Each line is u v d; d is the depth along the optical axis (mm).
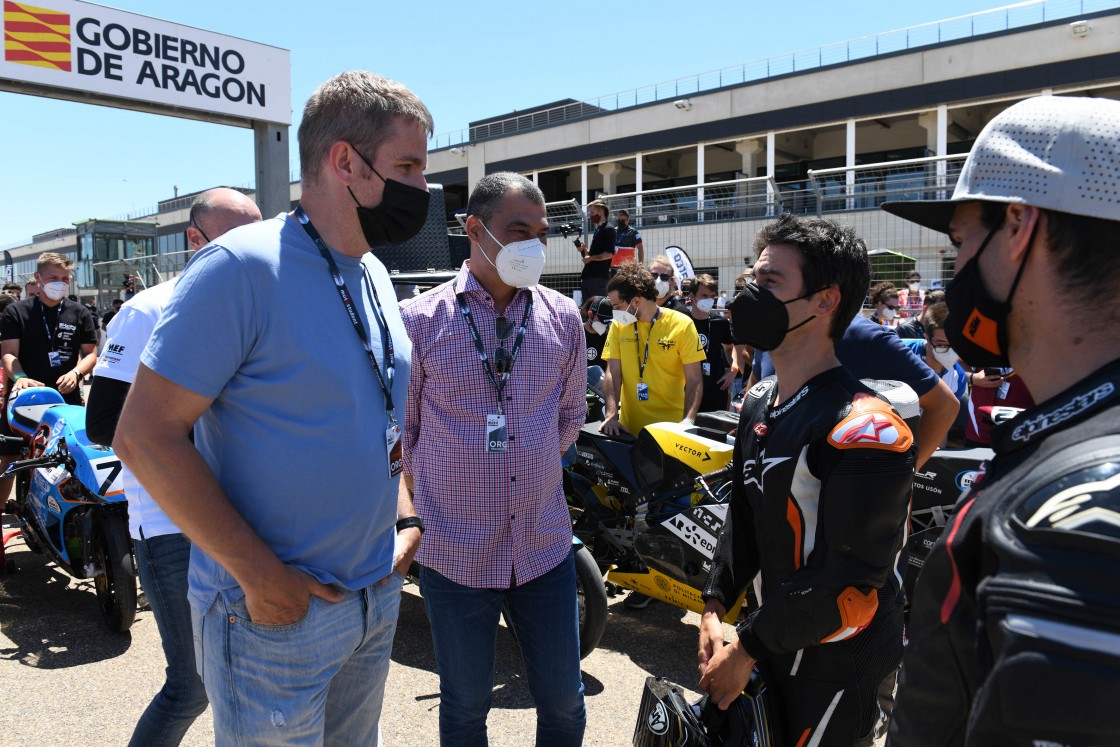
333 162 1614
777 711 1686
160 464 1411
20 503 4797
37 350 5879
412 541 2006
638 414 4840
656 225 15102
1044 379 905
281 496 1548
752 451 1762
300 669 1581
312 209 1675
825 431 1548
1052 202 847
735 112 27375
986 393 5039
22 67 9062
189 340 1430
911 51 23703
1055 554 696
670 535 3834
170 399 1427
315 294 1590
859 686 1614
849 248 1679
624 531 4141
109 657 3801
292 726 1578
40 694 3406
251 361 1520
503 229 2348
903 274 10562
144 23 9938
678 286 9555
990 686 725
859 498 1468
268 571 1482
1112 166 828
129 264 19938
